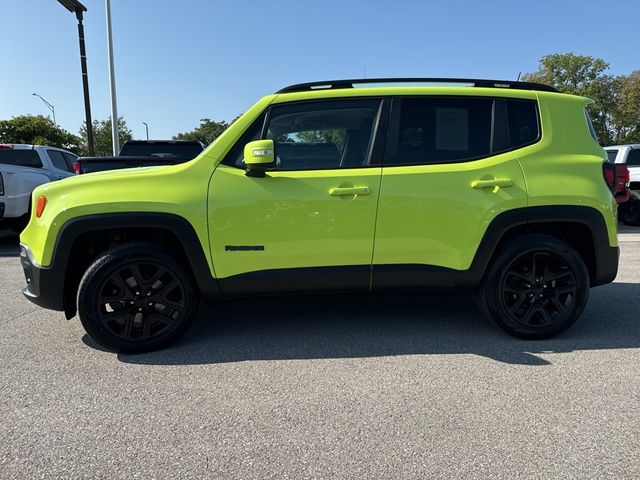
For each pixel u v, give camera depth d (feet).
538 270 12.21
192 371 10.57
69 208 10.95
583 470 7.11
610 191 12.38
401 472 7.08
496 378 10.12
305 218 11.48
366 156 11.93
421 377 10.19
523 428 8.21
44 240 11.06
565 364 10.81
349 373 10.41
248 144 10.77
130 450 7.67
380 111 12.07
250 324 13.61
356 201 11.53
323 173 11.64
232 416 8.67
